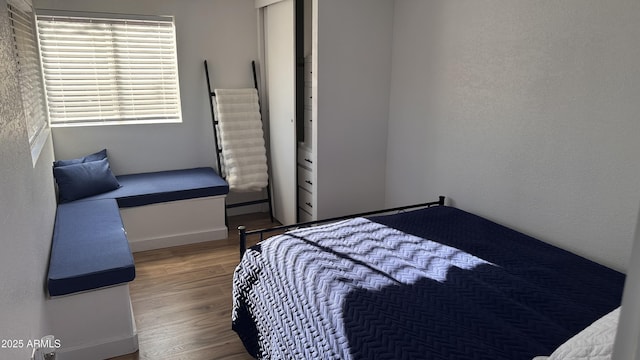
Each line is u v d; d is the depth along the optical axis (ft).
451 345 4.92
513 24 8.34
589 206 7.34
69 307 7.41
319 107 11.14
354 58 11.25
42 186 8.37
